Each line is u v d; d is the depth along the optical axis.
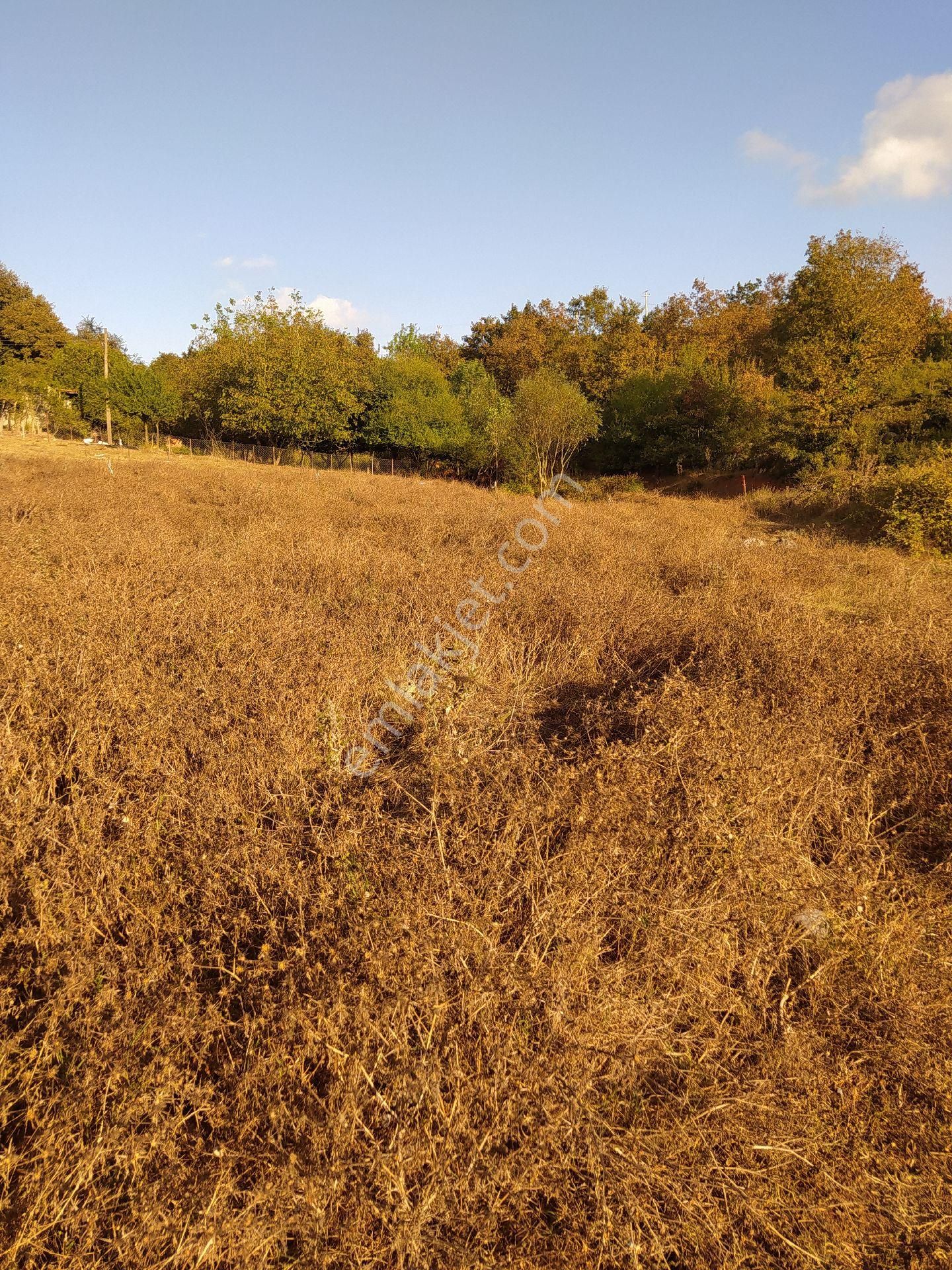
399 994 1.89
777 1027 2.23
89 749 3.08
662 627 5.72
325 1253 1.56
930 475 12.61
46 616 4.57
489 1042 1.86
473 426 33.44
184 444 37.22
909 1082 2.12
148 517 10.17
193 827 2.67
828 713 3.96
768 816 2.79
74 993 2.00
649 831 2.65
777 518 16.88
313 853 2.59
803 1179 1.84
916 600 6.73
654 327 41.72
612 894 2.41
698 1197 1.70
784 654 4.63
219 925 2.28
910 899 2.77
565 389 26.78
